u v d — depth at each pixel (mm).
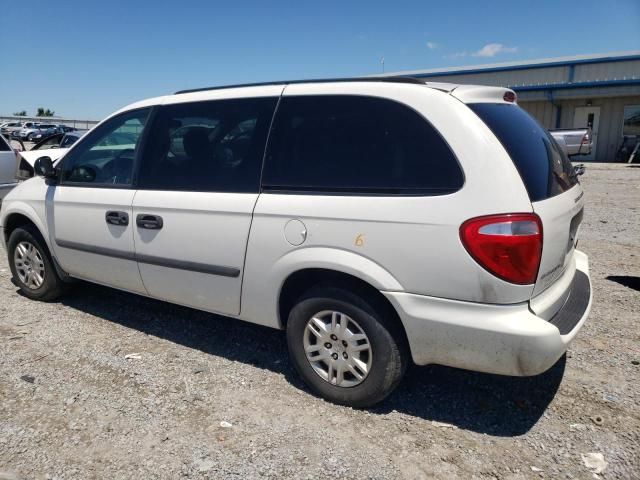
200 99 3877
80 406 3299
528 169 2873
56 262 4781
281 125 3420
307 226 3156
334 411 3250
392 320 3066
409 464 2775
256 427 3086
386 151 3010
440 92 2963
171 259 3811
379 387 3119
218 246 3549
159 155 3971
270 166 3402
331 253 3074
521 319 2691
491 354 2744
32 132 37812
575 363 3809
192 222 3656
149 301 5109
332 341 3256
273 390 3490
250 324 4562
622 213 9789
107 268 4309
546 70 26312
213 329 4457
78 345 4137
